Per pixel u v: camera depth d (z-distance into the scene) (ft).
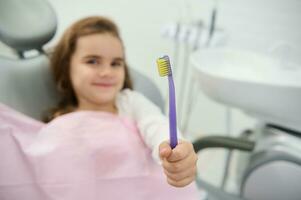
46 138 2.33
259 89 2.80
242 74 3.52
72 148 2.28
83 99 2.76
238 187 3.85
